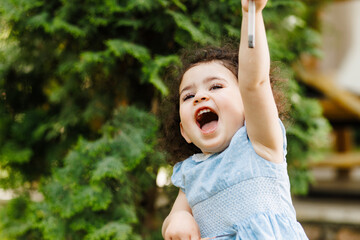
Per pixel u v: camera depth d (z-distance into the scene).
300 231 1.19
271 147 1.13
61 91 2.35
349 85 5.07
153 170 2.20
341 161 5.14
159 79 1.96
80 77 2.22
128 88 2.28
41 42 2.29
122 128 2.07
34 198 2.84
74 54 2.21
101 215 2.00
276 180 1.14
